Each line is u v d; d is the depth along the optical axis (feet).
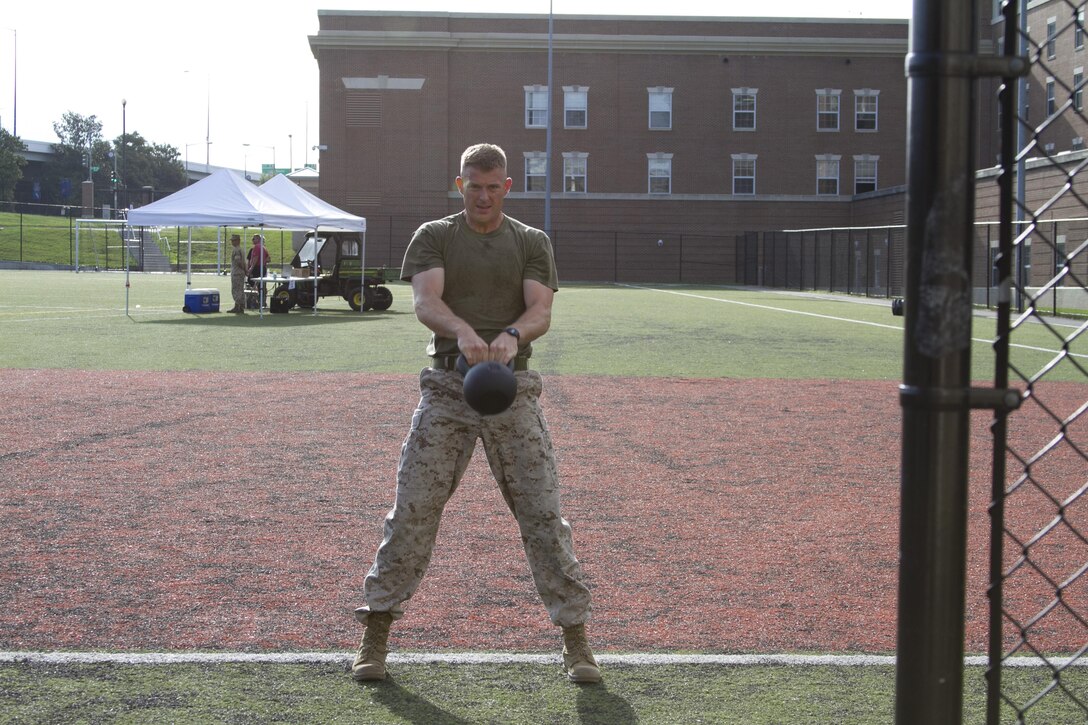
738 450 29.19
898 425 33.40
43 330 65.67
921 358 5.77
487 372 9.85
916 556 5.87
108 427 31.45
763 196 181.98
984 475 25.84
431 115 177.68
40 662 13.35
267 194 84.02
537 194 181.57
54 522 20.67
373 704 12.17
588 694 12.53
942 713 5.88
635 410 36.14
